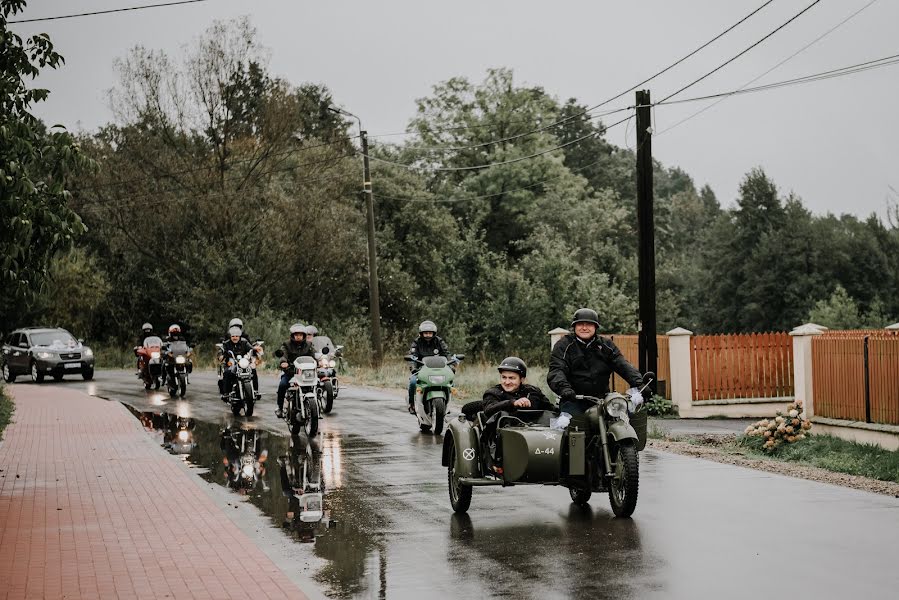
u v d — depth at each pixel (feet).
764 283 207.82
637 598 22.75
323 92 234.38
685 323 222.89
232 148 155.63
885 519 31.94
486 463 34.55
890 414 49.37
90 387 100.68
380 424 64.59
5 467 45.19
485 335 146.00
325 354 72.28
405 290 165.17
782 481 40.22
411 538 29.96
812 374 55.16
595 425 33.50
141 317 157.17
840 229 211.41
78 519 32.83
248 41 154.20
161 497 37.19
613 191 263.29
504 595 23.24
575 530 30.78
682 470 43.42
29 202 34.83
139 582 24.39
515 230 223.10
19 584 24.16
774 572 24.99
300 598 22.86
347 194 175.73
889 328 56.49
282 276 148.77
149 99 153.48
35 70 37.22
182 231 150.20
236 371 69.15
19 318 147.23
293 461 47.70
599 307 149.69
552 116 228.43
